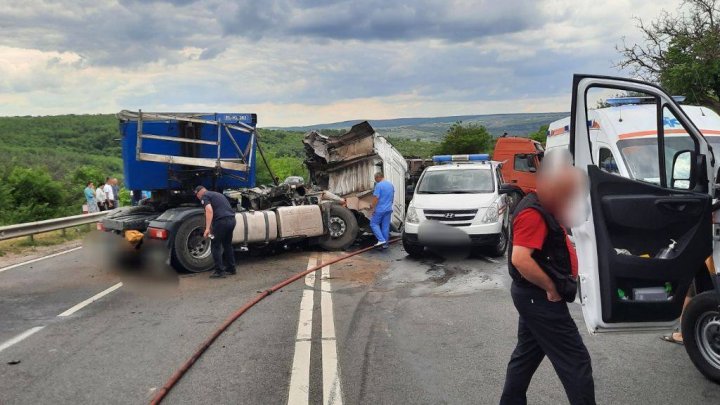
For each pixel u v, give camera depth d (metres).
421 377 5.47
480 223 12.04
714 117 10.61
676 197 4.30
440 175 13.57
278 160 25.19
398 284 9.88
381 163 15.12
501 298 8.66
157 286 9.84
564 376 3.89
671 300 4.30
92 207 22.62
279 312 8.02
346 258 12.68
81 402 5.03
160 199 12.11
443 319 7.52
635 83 4.48
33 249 15.09
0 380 5.57
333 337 6.79
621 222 4.27
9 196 28.91
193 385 5.36
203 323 7.48
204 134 11.80
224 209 10.57
